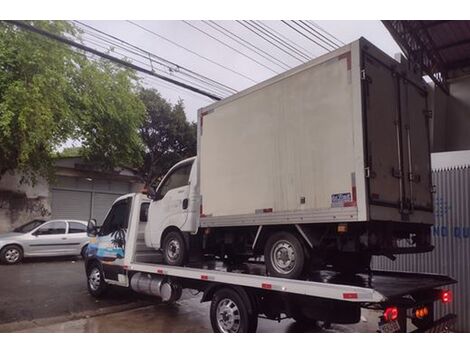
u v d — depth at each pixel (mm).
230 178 6398
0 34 13430
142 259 8422
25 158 13711
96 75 16328
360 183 4762
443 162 8914
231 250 7203
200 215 6852
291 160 5535
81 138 16891
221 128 6684
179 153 23188
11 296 9344
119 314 7926
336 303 5027
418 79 6059
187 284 7203
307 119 5402
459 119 12938
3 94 13188
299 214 5355
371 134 4930
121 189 22703
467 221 7242
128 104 17656
